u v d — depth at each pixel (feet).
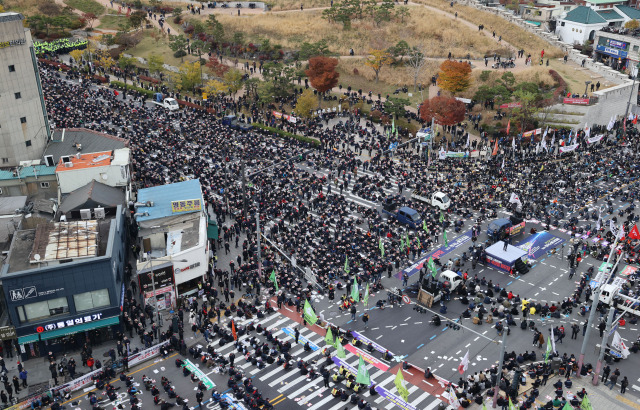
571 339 218.38
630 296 233.14
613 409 185.26
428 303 236.02
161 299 236.22
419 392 193.47
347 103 452.76
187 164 349.61
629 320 227.20
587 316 230.27
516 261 260.62
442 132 412.98
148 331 225.56
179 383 199.00
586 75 472.44
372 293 246.27
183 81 481.05
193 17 622.95
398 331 224.33
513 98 431.02
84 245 219.00
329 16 584.40
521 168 351.87
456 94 459.32
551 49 516.32
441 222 296.71
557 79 458.50
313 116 431.84
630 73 491.31
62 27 609.01
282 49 546.67
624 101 433.48
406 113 431.02
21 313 204.54
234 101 464.24
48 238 222.89
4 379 193.88
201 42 532.32
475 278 248.52
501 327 221.87
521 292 246.27
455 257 271.49
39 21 607.78
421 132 382.22
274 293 246.47
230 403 188.24
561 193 319.06
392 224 292.81
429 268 240.32
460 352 212.64
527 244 281.74
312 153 374.63
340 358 194.59
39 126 327.26
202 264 244.22
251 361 206.90
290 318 231.91
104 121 410.72
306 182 331.16
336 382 197.67
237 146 373.81
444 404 186.80
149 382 195.93
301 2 654.94
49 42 571.69
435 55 517.55
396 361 208.44
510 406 173.37
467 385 191.42
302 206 300.61
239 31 582.76
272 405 187.52
